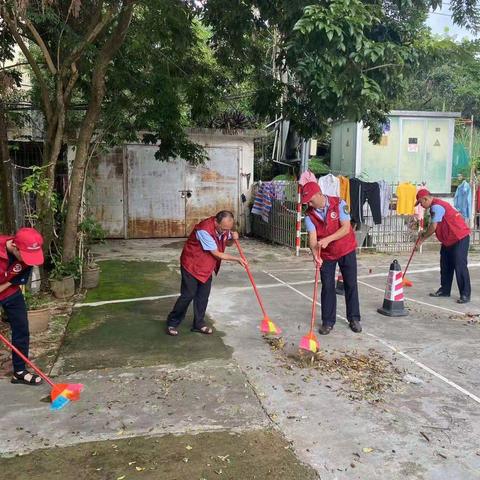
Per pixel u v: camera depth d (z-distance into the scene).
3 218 6.18
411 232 10.73
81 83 7.91
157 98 8.31
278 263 9.28
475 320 5.85
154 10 7.18
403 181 12.48
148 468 2.92
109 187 12.10
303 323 5.66
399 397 3.83
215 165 12.63
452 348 4.89
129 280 7.80
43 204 6.63
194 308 5.26
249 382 4.06
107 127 8.03
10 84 6.63
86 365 4.42
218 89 9.52
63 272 6.66
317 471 2.89
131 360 4.53
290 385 4.01
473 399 3.82
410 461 3.01
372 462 2.99
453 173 13.88
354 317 5.42
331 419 3.48
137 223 12.36
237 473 2.88
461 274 6.60
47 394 3.87
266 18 6.58
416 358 4.62
